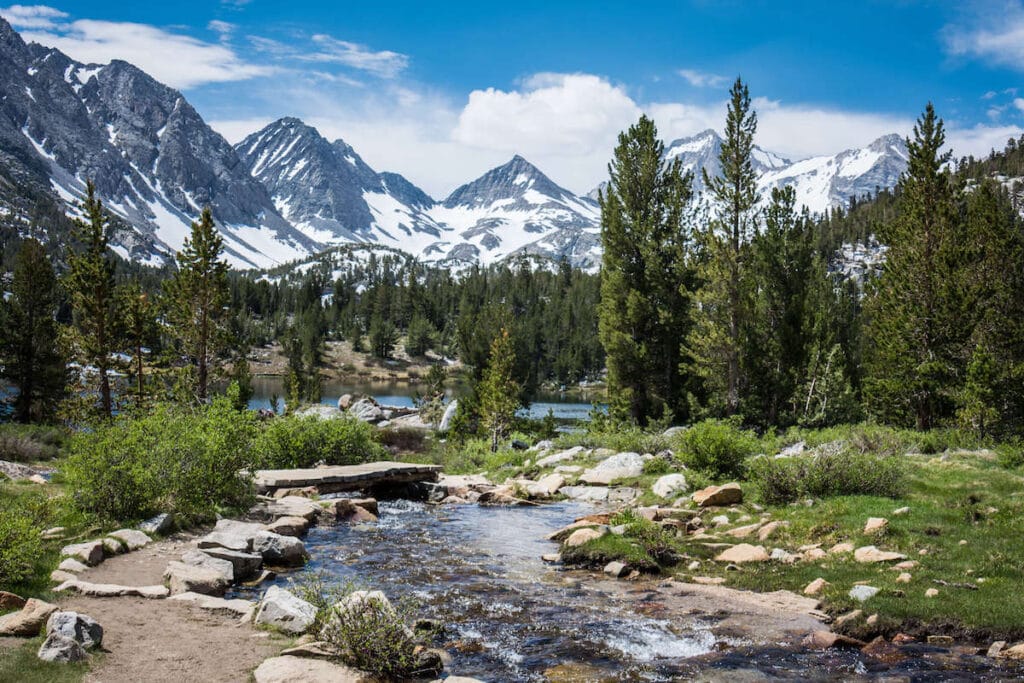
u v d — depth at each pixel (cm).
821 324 4144
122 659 799
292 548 1441
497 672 892
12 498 1535
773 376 3803
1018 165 18388
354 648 834
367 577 1352
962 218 3316
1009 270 3030
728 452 2252
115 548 1291
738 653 963
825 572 1277
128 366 3747
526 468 2945
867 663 927
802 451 2611
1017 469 1838
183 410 1914
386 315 19912
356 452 2947
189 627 934
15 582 1024
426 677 846
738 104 3791
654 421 3906
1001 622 1009
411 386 13362
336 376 14925
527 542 1700
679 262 4122
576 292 19288
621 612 1141
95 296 3650
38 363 4278
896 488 1736
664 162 4309
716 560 1450
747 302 3756
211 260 3750
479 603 1188
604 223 4369
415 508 2220
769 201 4066
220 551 1312
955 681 867
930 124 3194
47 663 751
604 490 2352
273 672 772
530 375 5603
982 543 1316
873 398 3425
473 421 4531
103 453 1505
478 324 5541
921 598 1105
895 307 3231
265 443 2631
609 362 4206
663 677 880
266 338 17825
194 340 3772
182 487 1641
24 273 4319
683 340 4166
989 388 2561
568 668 908
